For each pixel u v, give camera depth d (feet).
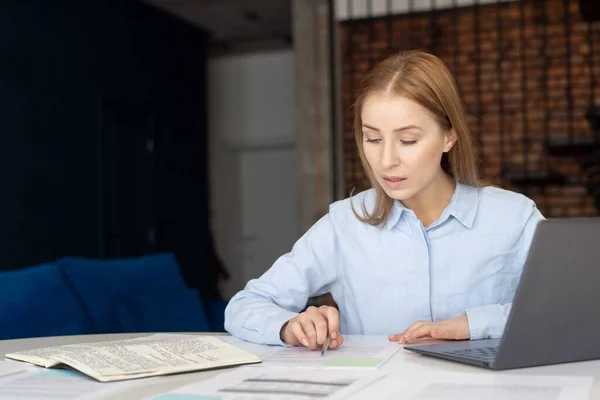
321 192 18.43
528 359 3.39
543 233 3.06
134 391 3.17
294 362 3.78
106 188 18.72
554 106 16.56
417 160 4.28
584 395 2.83
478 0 16.94
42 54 16.76
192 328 9.55
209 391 3.08
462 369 3.42
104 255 18.53
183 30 22.58
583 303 3.36
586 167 15.80
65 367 3.81
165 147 21.36
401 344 4.28
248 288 5.23
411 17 17.47
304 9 18.56
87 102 18.25
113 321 8.68
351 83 17.92
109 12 19.12
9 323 7.11
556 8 16.51
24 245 16.03
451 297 5.05
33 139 16.40
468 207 5.05
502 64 16.87
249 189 26.43
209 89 26.53
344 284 5.38
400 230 5.09
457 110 4.45
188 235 22.33
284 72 25.68
